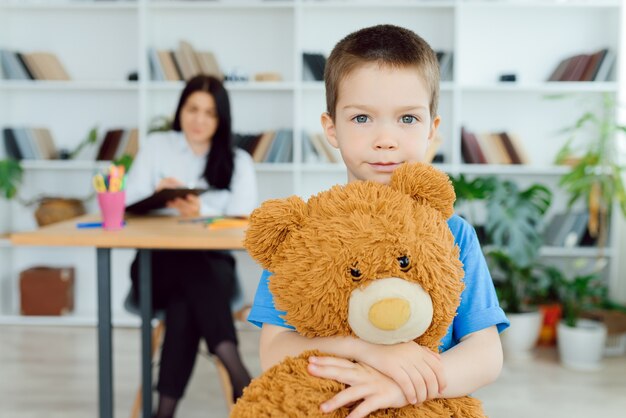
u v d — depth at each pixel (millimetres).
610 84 3273
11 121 3592
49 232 1615
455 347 819
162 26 3580
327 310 678
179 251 1992
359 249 661
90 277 3686
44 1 3434
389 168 845
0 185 3182
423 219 707
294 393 688
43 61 3426
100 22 3566
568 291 3021
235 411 705
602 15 3469
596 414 2264
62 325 3406
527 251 2863
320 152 3436
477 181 3004
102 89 3584
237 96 3619
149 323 1869
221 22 3576
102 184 1696
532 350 3018
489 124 3570
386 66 825
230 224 1773
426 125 858
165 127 3324
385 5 3338
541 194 3543
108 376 1685
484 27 3535
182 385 1883
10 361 2799
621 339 2994
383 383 701
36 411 2246
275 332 805
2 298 3523
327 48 3578
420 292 658
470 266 874
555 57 3520
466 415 758
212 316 1910
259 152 3459
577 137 3508
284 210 715
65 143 3621
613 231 3242
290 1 3348
